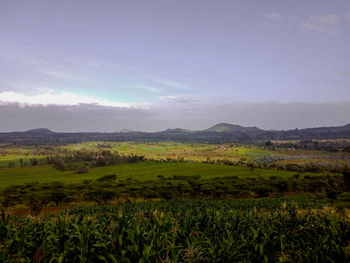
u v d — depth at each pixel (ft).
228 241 25.20
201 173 468.34
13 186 315.78
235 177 373.81
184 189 271.08
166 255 22.79
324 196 220.64
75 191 253.03
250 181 330.34
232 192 261.44
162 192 253.85
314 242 25.81
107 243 23.95
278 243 26.94
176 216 44.14
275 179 351.87
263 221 36.99
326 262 22.93
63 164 604.08
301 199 204.85
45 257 23.38
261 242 26.43
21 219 39.19
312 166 549.54
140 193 258.37
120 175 470.80
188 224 31.09
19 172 542.98
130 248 22.56
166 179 387.75
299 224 34.30
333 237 27.48
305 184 295.89
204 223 34.12
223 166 568.41
